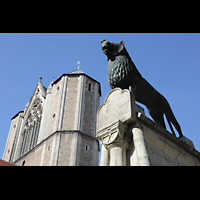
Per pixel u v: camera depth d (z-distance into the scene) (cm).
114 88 675
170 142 666
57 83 4450
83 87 4125
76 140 3462
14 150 4831
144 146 557
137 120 600
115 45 724
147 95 738
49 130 3838
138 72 717
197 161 716
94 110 3978
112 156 566
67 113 3828
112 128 595
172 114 800
